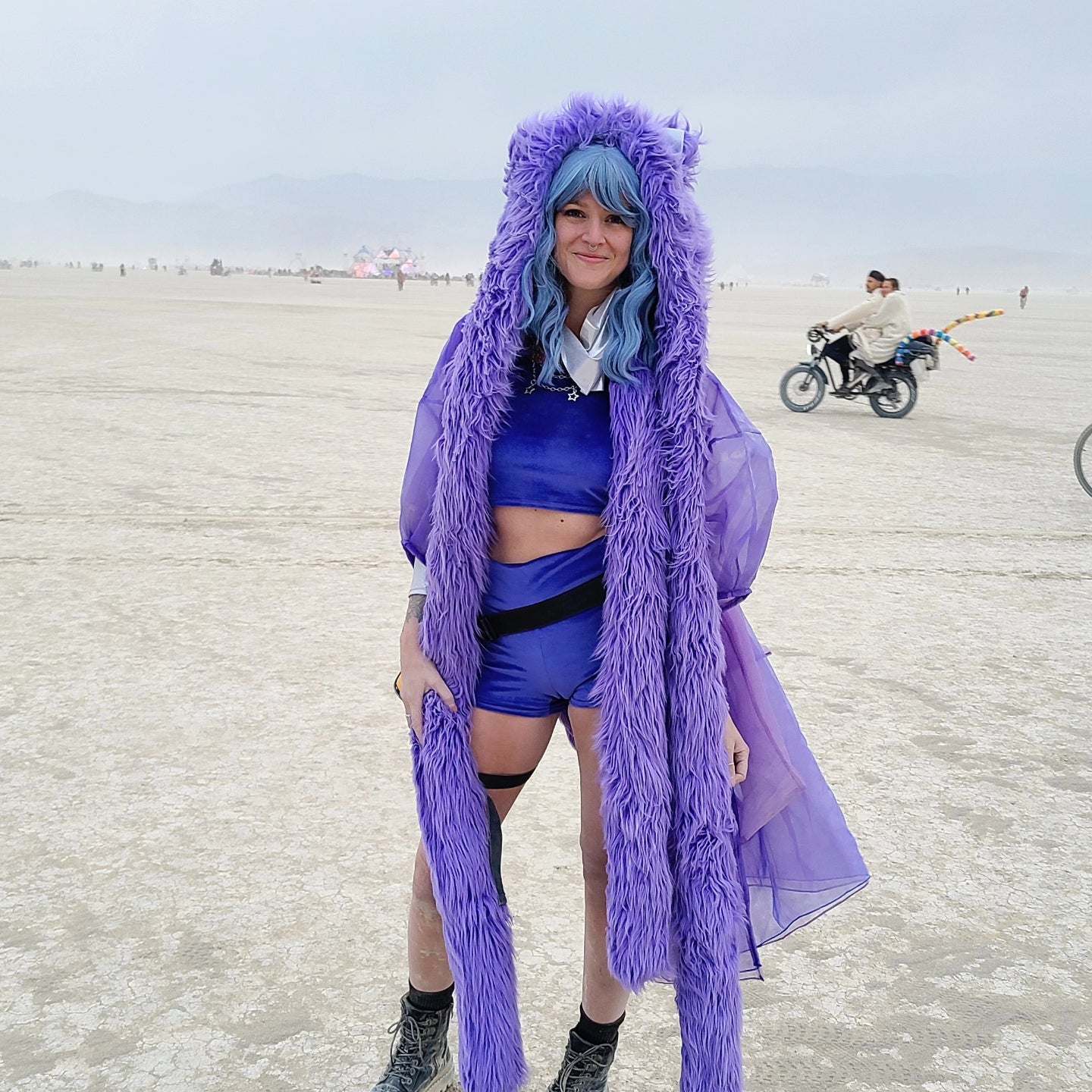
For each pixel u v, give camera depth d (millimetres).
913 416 13453
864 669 4539
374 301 51156
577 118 1672
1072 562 6441
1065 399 15656
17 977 2385
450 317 35156
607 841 1752
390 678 4266
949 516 7602
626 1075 2164
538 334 1728
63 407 11664
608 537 1718
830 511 7656
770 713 1914
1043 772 3596
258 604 5211
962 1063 2197
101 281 84000
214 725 3779
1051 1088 2131
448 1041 2230
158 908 2664
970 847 3094
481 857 1801
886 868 2971
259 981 2395
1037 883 2912
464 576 1768
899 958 2564
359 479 8242
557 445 1729
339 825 3098
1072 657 4758
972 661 4676
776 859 1975
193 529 6625
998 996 2420
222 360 17750
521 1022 2293
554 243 1705
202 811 3164
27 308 33250
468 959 1778
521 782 1926
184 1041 2193
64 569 5727
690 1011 1781
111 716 3840
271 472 8445
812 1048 2236
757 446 1772
